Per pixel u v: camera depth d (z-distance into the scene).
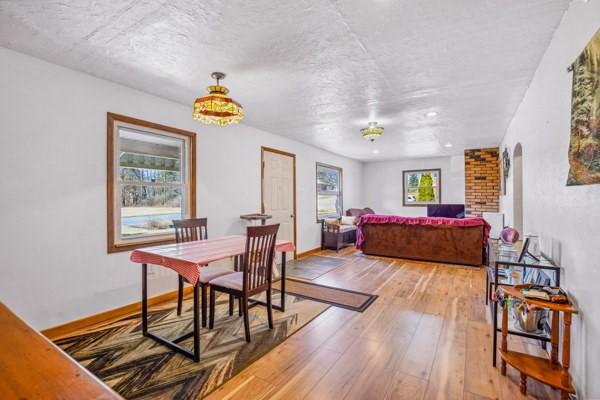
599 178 1.27
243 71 2.50
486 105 3.41
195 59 2.29
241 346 2.18
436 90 2.95
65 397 0.62
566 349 1.48
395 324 2.54
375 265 4.75
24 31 1.90
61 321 2.40
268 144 4.80
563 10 1.68
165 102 3.20
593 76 1.31
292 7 1.64
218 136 3.84
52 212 2.36
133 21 1.78
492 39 2.00
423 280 3.88
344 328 2.47
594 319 1.35
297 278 4.00
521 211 3.85
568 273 1.68
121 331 2.44
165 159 3.29
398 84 2.79
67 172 2.45
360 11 1.69
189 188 3.46
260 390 1.69
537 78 2.44
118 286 2.77
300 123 4.24
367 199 8.69
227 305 3.04
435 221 4.88
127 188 2.93
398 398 1.61
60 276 2.40
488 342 2.22
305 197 5.84
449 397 1.61
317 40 2.01
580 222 1.50
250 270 2.29
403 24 1.82
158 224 3.21
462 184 7.24
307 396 1.63
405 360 1.98
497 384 1.72
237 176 4.15
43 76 2.31
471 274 4.18
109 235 2.71
